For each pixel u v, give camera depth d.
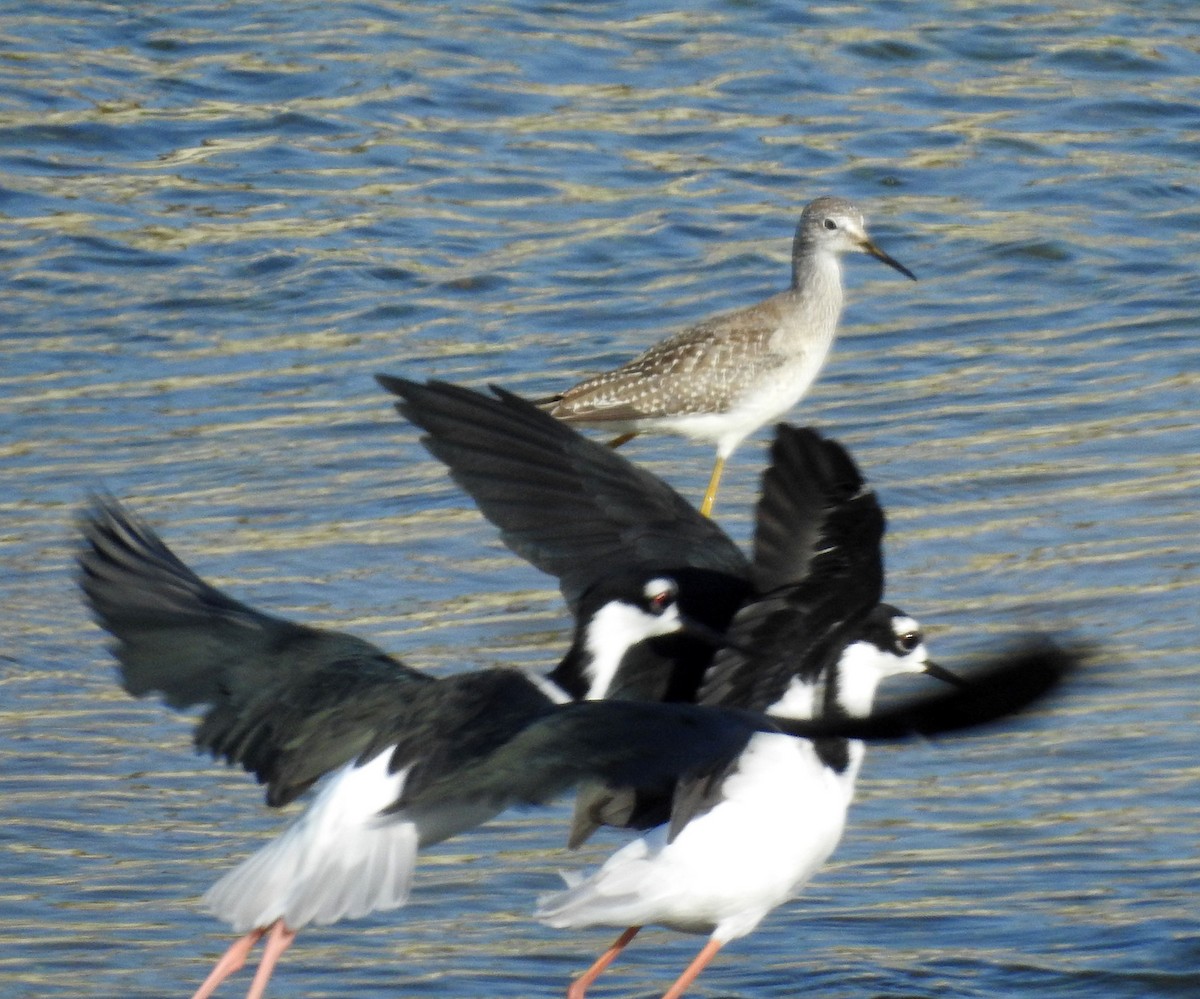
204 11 26.64
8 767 11.98
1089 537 14.96
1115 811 11.48
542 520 9.23
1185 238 21.34
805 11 27.22
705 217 21.86
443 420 9.23
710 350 16.61
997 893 10.68
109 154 23.05
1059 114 24.55
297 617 13.91
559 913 8.83
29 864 10.91
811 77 25.41
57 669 13.30
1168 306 19.64
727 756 6.69
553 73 25.34
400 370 18.52
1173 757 12.00
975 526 15.23
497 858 11.30
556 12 27.09
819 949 10.30
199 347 19.03
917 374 18.39
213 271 20.45
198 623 7.45
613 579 9.07
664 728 6.77
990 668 6.33
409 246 21.11
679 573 9.20
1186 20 27.19
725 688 8.75
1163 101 24.88
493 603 14.20
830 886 10.88
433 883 11.01
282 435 17.17
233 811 11.66
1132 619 13.66
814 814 9.06
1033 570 14.45
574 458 9.37
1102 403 17.52
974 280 20.53
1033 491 15.81
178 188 22.31
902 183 22.80
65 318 19.47
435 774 6.99
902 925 10.45
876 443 16.84
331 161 23.05
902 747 12.33
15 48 25.17
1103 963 9.99
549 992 9.89
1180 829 11.23
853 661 9.52
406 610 14.06
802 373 16.89
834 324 17.11
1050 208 22.09
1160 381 17.94
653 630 9.07
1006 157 23.44
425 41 26.02
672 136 23.81
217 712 7.41
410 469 16.55
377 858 7.13
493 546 15.17
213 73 24.88
